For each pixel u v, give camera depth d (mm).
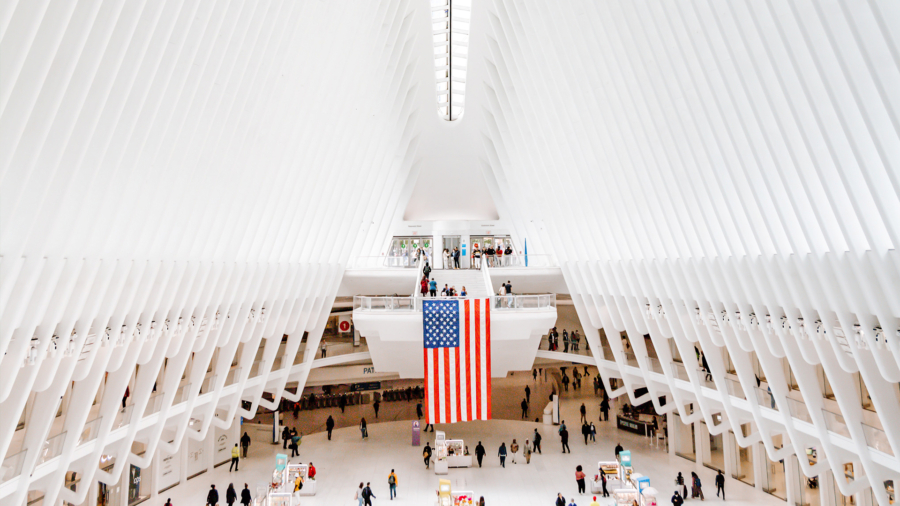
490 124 22766
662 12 10086
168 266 11109
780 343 11680
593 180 15227
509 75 18828
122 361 11156
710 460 18078
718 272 12125
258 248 14031
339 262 19375
